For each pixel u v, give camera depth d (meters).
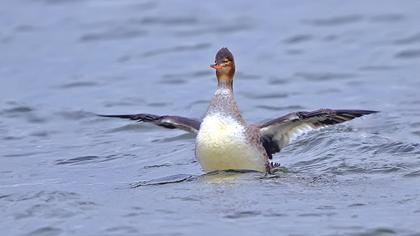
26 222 10.27
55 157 14.50
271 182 11.71
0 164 14.03
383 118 15.96
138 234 9.73
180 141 15.31
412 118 15.99
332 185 11.63
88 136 16.11
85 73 21.61
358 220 10.09
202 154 11.87
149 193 11.44
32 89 20.19
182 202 10.88
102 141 15.64
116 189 11.80
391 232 9.73
